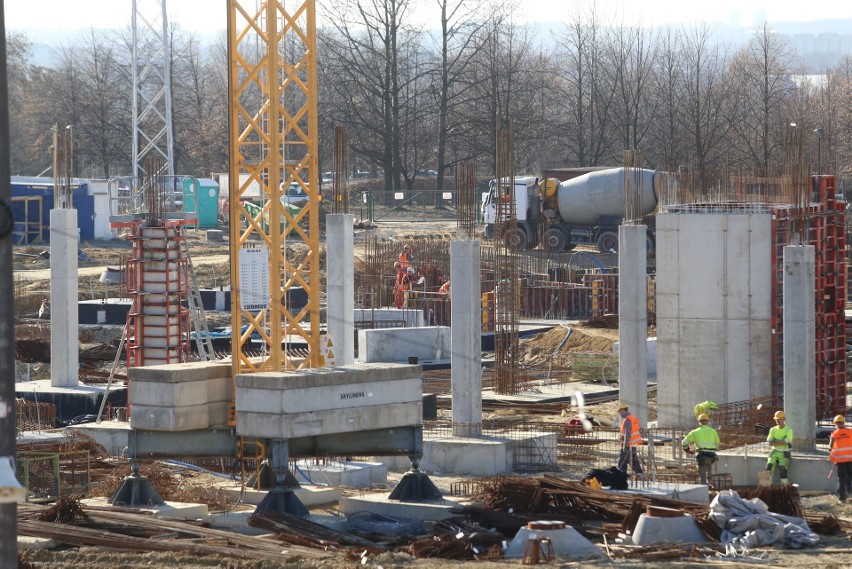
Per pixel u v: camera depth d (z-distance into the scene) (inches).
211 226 4242.1
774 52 5871.1
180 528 1056.2
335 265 1708.9
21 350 2273.6
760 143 5032.0
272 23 1289.4
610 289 2810.0
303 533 1073.5
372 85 5039.4
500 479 1208.2
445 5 4867.1
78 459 1385.3
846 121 5408.5
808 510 1197.1
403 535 1091.9
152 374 1192.8
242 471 1247.5
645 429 1524.4
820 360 1686.8
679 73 5964.6
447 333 2237.9
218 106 6692.9
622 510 1128.8
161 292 1704.0
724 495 1075.9
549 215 3683.6
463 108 5521.7
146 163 2017.7
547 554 960.3
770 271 1621.6
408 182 5019.7
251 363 1283.2
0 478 546.3
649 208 3336.6
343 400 1151.6
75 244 1839.3
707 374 1644.9
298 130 1364.4
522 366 2165.4
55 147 1838.1
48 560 956.0
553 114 6136.8
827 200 1738.4
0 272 553.6
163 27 3152.1
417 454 1206.3
